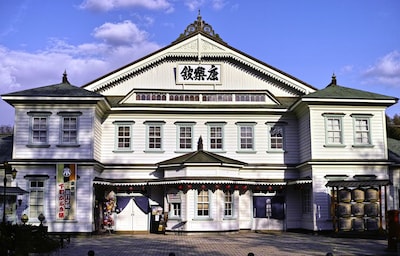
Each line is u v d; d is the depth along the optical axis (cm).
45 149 2598
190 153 2867
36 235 1773
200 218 2584
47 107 2634
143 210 2808
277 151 2930
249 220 2855
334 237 2425
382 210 2678
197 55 3033
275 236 2503
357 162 2644
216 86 3033
